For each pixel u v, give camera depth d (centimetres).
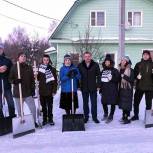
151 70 1022
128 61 1031
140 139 867
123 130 957
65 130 957
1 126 939
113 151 768
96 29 2625
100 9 2617
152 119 997
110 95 1036
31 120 956
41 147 815
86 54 1025
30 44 4356
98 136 899
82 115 967
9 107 1012
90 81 1030
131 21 2662
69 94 1021
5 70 1000
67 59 1021
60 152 771
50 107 1027
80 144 830
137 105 1062
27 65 983
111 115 1055
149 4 2652
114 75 1032
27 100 985
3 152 783
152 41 2614
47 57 1011
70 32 2606
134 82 1034
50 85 1008
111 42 2561
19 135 916
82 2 2608
